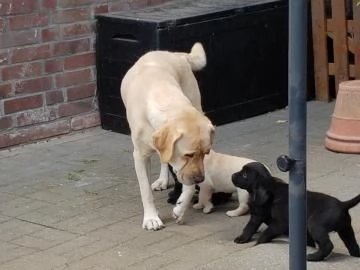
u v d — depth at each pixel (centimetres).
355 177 566
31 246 502
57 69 643
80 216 531
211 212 532
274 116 684
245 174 493
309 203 474
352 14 703
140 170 516
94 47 655
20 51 627
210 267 471
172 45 631
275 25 685
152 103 502
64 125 650
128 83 529
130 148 628
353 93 600
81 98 654
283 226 485
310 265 469
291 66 400
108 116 658
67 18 641
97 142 639
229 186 524
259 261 474
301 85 400
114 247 498
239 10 662
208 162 524
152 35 626
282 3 686
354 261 473
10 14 620
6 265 484
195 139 484
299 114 401
